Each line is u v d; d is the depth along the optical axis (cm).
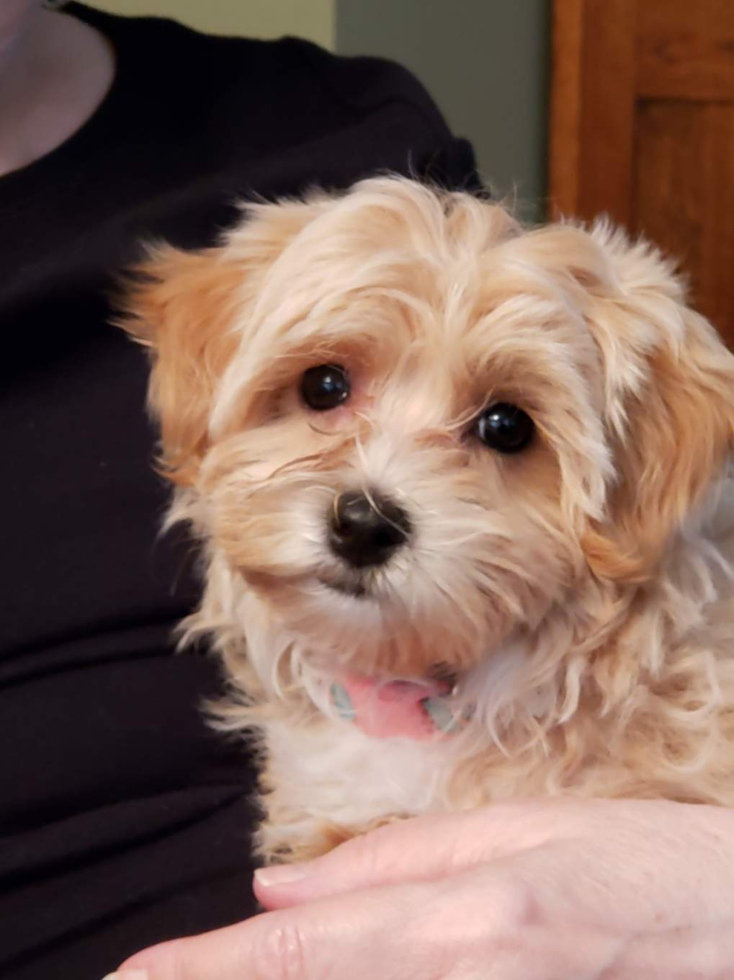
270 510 78
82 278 92
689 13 208
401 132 106
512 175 207
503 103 201
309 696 91
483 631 77
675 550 82
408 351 80
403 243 83
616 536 79
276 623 88
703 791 77
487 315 78
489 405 81
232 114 108
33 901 78
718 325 227
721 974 56
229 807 88
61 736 84
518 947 52
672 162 216
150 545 91
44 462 91
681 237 221
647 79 210
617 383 80
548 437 80
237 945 53
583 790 78
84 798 85
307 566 76
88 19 115
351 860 61
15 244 96
